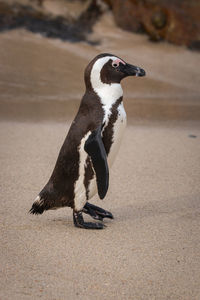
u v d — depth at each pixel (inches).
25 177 304.5
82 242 216.5
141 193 283.4
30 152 358.3
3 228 230.2
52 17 772.6
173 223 240.7
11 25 743.7
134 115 498.9
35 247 210.5
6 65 635.5
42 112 492.1
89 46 729.6
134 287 178.9
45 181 298.7
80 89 590.2
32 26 748.6
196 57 742.5
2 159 339.6
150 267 194.1
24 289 175.9
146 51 738.8
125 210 258.5
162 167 331.9
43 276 185.5
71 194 226.8
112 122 218.2
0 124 440.1
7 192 278.4
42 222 240.8
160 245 214.4
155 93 607.8
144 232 228.8
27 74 617.3
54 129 429.7
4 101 524.7
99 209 242.5
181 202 270.4
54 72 633.0
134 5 779.4
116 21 797.9
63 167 223.3
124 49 735.1
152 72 677.3
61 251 207.0
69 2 800.3
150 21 768.3
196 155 361.7
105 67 219.6
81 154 218.7
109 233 227.6
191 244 215.9
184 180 307.0
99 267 193.3
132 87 625.9
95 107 219.0
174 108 536.4
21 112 487.8
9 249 207.9
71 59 676.1
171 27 764.0
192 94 609.9
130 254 205.0
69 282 181.5
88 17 790.5
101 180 209.3
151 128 445.7
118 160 346.0
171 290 177.5
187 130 441.4
